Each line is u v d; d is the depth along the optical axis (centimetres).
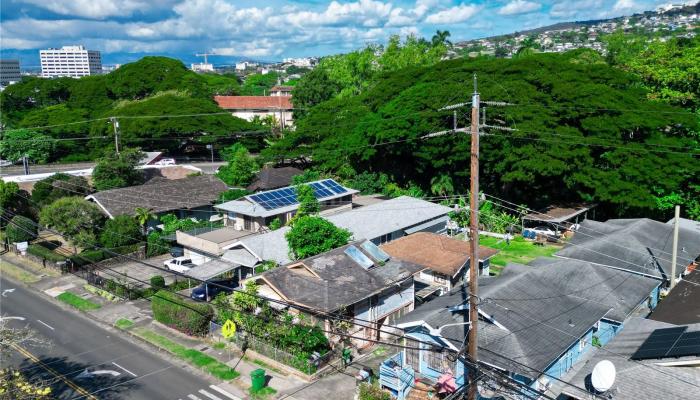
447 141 5125
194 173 6669
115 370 2888
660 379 2064
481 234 5047
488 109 4944
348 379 2752
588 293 2923
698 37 6016
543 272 2992
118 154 6012
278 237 3997
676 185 4622
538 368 2241
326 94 9956
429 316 2555
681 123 4856
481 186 5619
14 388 2206
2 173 6975
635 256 3500
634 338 2475
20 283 4203
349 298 2902
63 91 10681
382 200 5634
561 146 4800
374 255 3381
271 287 3038
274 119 9938
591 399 2102
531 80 5409
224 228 4669
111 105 9869
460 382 2414
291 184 6019
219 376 2800
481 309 2525
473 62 6200
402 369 2520
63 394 2659
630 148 4684
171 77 9812
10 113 10319
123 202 5028
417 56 9081
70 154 8462
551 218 4825
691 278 3103
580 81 5269
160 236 4725
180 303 3300
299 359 2778
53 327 3425
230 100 11188
